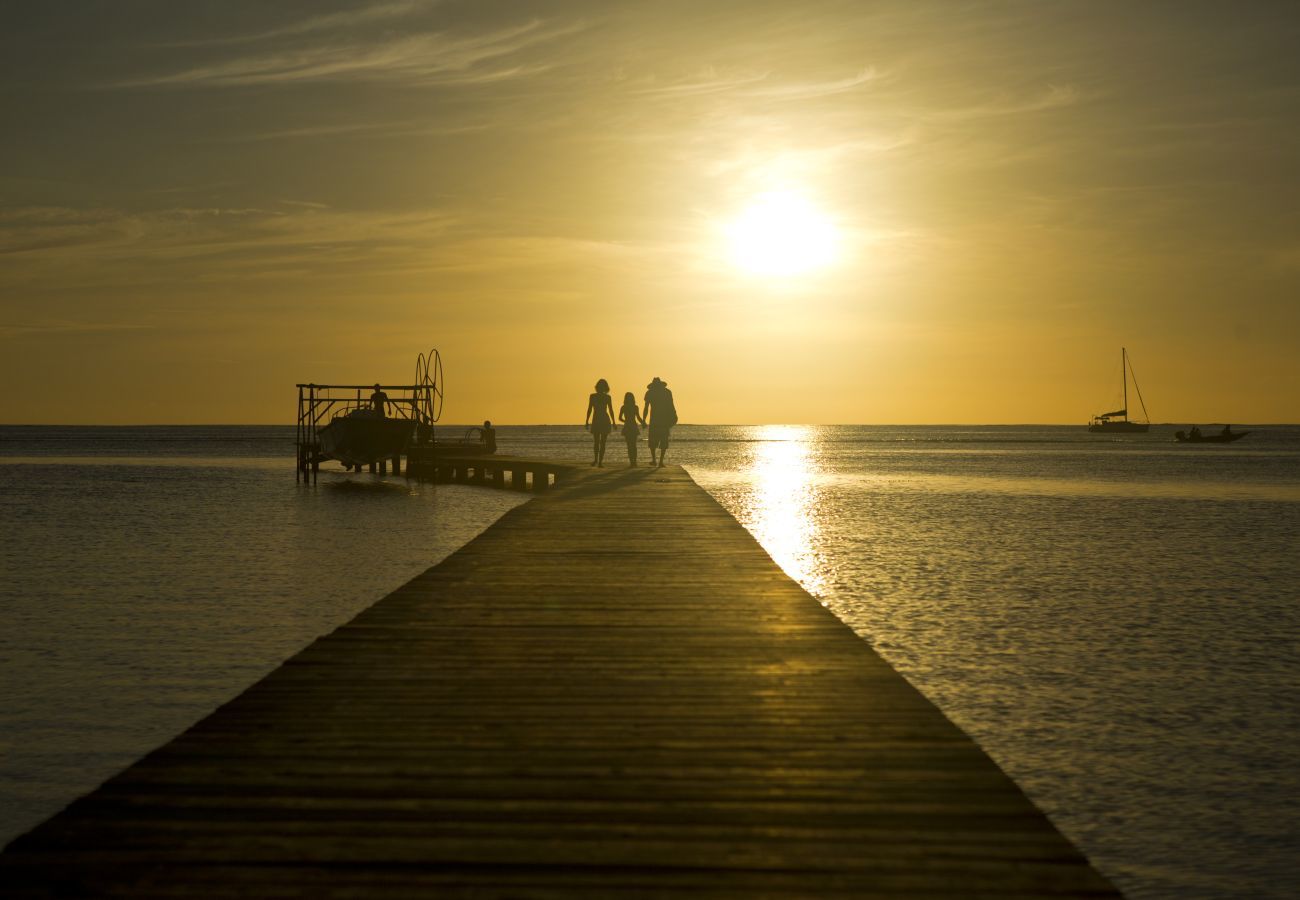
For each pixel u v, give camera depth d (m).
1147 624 11.81
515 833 3.77
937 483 42.94
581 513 15.57
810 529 23.14
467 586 9.32
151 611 12.83
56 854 3.52
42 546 20.08
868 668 6.43
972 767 4.56
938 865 3.52
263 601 13.62
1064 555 18.31
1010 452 91.00
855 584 14.85
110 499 33.59
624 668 6.41
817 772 4.48
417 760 4.60
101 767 6.99
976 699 8.57
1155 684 9.05
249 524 25.00
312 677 6.14
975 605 13.09
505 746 4.82
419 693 5.78
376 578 15.84
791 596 8.87
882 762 4.62
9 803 6.34
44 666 9.80
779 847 3.67
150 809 3.95
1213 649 10.48
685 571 10.19
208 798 4.08
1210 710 8.24
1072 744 7.38
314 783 4.28
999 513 27.62
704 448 107.50
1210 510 28.66
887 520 25.47
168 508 29.97
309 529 23.80
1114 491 37.44
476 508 30.12
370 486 40.97
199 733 4.98
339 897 3.22
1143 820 6.04
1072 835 5.85
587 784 4.31
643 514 15.43
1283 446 114.25
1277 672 9.48
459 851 3.60
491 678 6.13
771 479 46.06
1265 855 5.58
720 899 3.26
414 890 3.28
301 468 41.72
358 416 38.00
